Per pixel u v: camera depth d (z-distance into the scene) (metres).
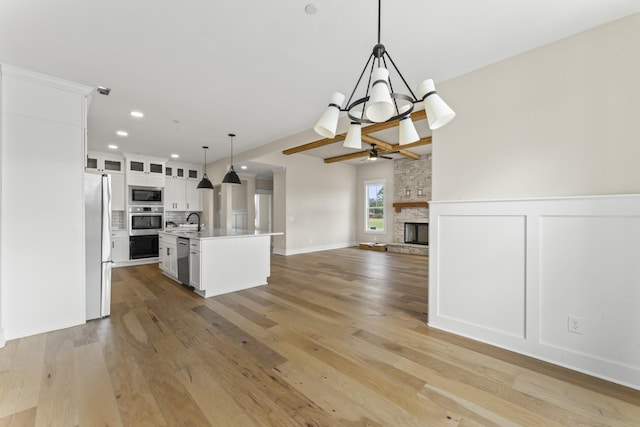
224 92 3.13
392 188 8.39
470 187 2.53
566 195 2.08
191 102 3.40
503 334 2.31
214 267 3.78
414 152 7.43
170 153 6.11
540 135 2.19
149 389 1.76
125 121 4.06
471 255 2.48
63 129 2.74
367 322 2.85
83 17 1.90
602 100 1.94
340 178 8.74
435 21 1.95
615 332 1.86
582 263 1.97
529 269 2.18
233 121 4.11
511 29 2.02
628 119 1.85
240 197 8.86
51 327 2.64
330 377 1.90
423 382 1.85
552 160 2.13
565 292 2.03
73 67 2.54
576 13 1.84
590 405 1.62
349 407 1.61
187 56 2.41
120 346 2.33
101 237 2.98
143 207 6.19
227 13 1.88
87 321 2.87
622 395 1.71
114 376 1.90
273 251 7.60
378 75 1.42
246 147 5.64
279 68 2.63
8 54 2.31
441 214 2.66
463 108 2.60
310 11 1.87
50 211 2.65
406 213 8.02
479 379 1.88
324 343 2.39
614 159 1.90
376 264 5.96
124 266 5.83
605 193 1.93
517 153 2.29
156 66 2.57
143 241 6.11
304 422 1.49
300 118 3.99
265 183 9.46
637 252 1.79
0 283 2.38
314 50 2.34
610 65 1.91
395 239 8.26
